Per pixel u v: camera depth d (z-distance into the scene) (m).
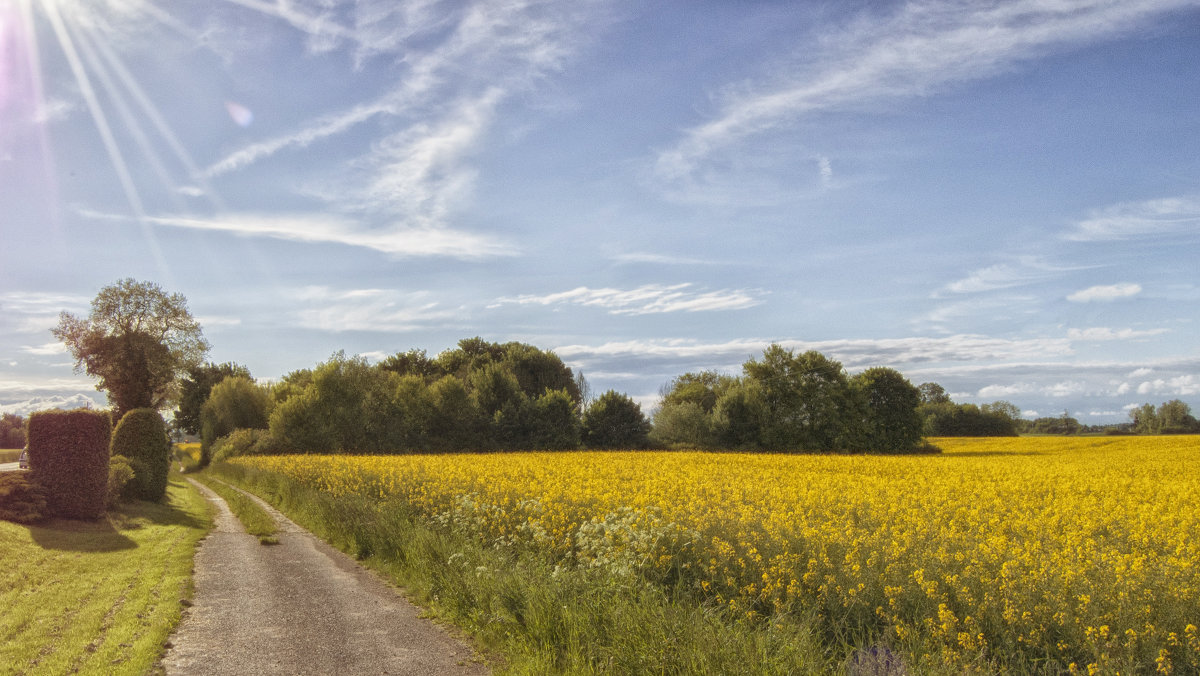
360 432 61.97
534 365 84.56
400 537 12.30
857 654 6.03
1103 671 5.21
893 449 66.12
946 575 7.13
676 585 8.23
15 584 10.07
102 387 57.78
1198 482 19.55
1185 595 6.19
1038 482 18.70
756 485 16.95
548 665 6.55
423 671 6.76
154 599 9.43
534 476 19.97
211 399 70.12
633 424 68.81
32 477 16.61
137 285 57.19
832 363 68.69
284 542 15.22
